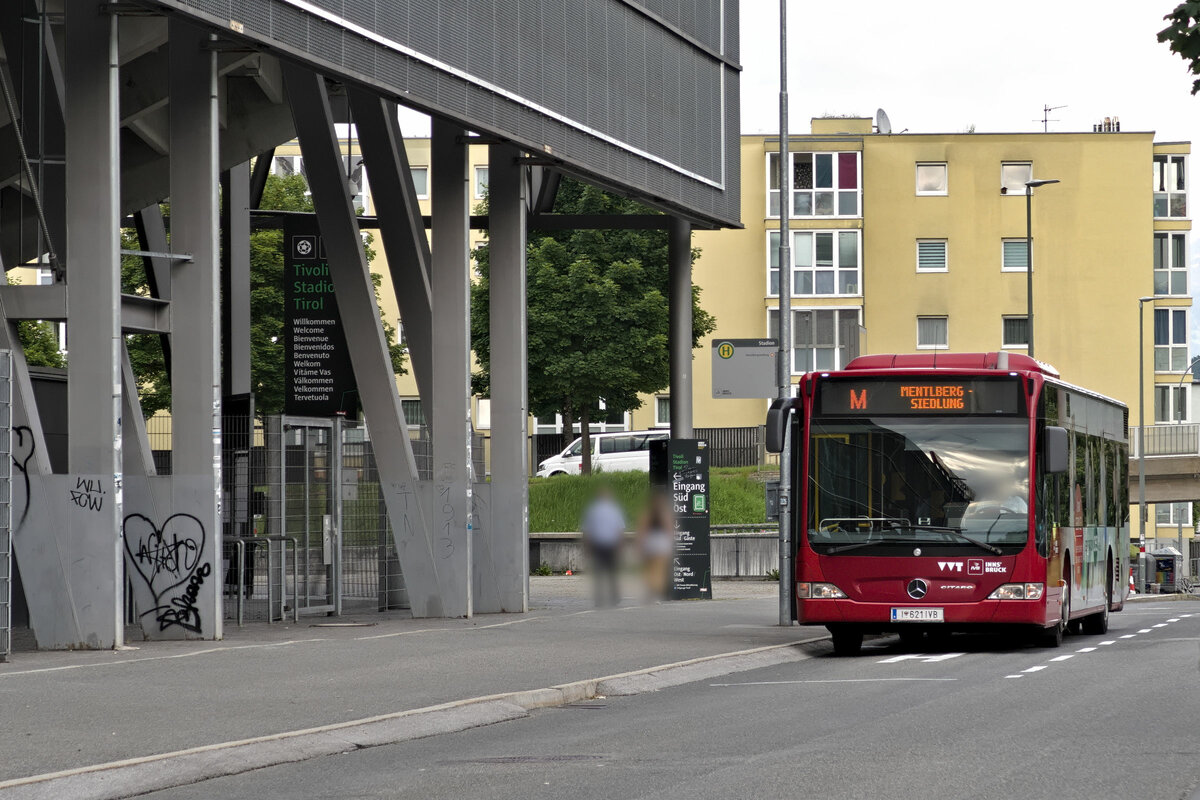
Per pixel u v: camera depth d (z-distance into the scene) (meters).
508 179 30.58
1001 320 85.62
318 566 29.11
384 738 13.80
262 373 58.94
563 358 67.00
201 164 22.47
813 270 85.19
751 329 85.94
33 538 21.31
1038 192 85.69
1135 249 85.56
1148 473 73.75
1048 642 25.09
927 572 23.06
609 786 10.82
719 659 21.25
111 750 12.32
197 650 21.22
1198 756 12.01
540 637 24.31
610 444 78.56
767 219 85.69
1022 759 11.87
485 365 69.62
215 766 11.96
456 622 27.64
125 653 20.72
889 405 23.58
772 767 11.57
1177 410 86.00
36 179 23.08
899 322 85.69
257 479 28.03
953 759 11.89
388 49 24.42
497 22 27.69
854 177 85.00
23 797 10.57
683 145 35.25
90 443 21.16
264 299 59.00
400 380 85.31
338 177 28.33
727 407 86.75
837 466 23.56
